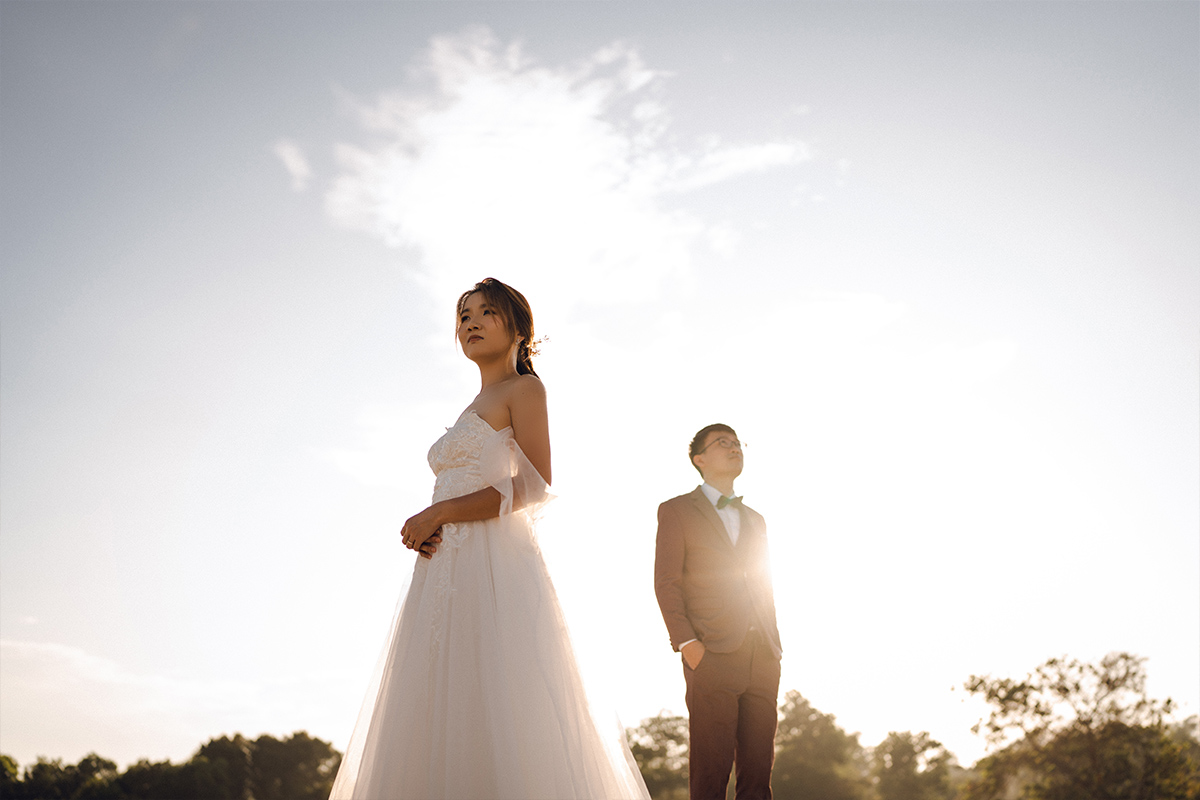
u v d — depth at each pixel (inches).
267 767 2471.7
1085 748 1683.1
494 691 111.2
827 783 2549.2
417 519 121.4
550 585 123.9
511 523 126.6
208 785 2308.1
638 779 117.2
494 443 128.3
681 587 190.2
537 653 114.9
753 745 181.6
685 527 194.1
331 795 116.9
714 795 175.5
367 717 120.4
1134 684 1701.5
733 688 179.9
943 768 2554.1
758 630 183.9
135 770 2338.8
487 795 106.2
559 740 109.4
